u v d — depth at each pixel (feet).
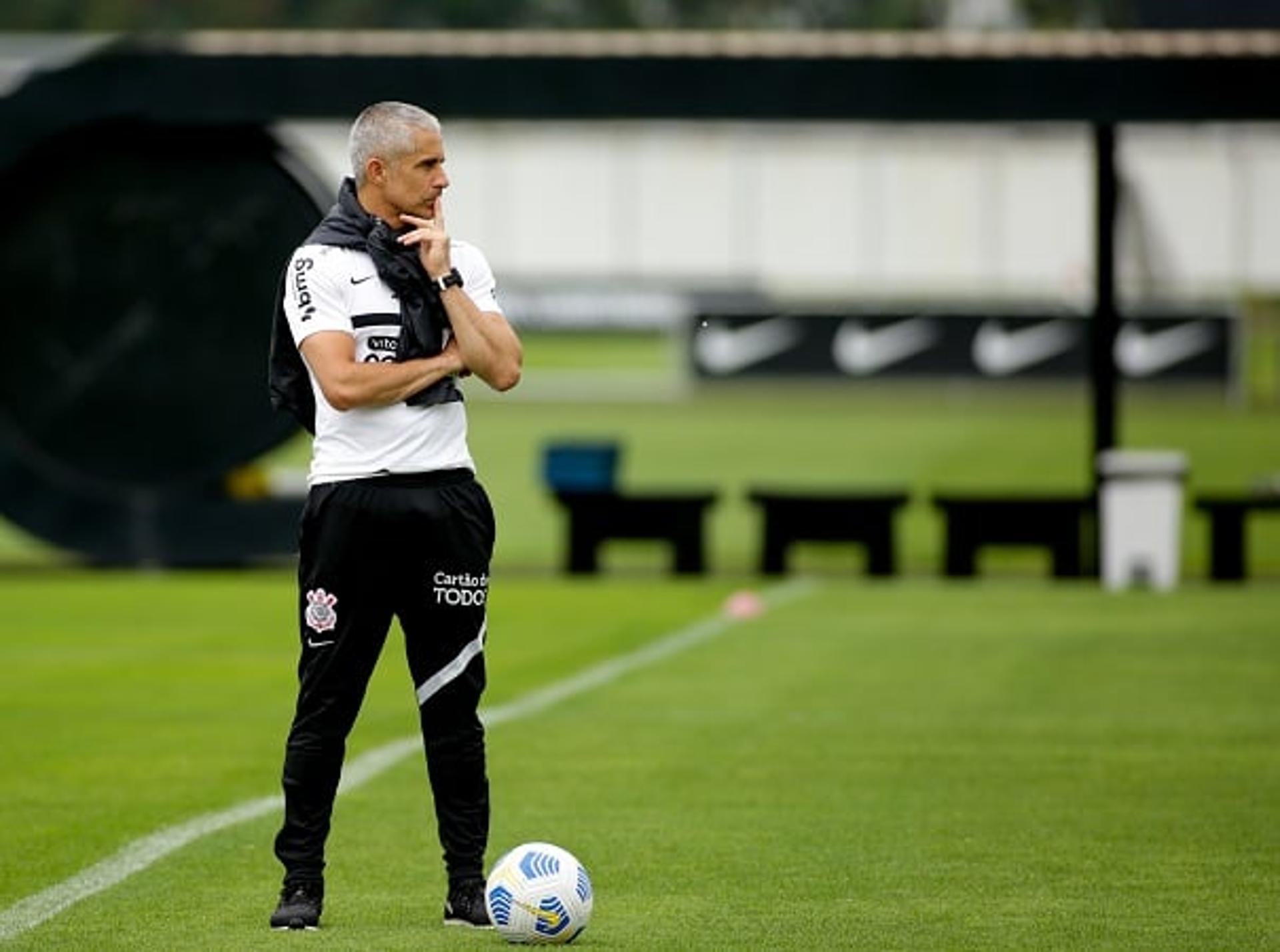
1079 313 565.12
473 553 96.68
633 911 103.86
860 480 365.81
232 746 150.51
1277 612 222.69
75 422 259.19
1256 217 605.31
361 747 148.97
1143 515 246.06
